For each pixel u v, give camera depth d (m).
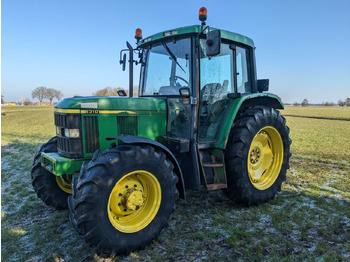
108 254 2.64
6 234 3.12
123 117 3.30
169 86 3.57
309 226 3.19
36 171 3.65
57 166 2.95
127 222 2.78
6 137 11.97
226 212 3.63
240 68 3.96
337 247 2.77
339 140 10.84
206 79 3.45
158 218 2.85
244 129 3.57
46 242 2.94
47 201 3.69
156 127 3.54
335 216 3.43
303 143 9.98
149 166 2.75
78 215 2.48
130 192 2.71
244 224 3.27
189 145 3.31
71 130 3.03
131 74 3.96
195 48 3.25
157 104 3.53
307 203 3.93
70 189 3.84
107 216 2.53
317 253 2.67
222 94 3.66
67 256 2.68
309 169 5.82
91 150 3.12
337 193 4.31
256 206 3.81
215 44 2.84
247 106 4.16
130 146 2.73
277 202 3.94
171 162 3.00
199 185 3.28
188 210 3.70
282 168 4.12
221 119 3.67
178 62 3.44
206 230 3.14
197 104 3.30
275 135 4.05
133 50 4.05
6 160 7.20
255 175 3.95
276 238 2.94
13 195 4.46
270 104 4.45
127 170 2.62
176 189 2.98
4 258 2.65
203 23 3.13
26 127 16.81
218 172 3.51
